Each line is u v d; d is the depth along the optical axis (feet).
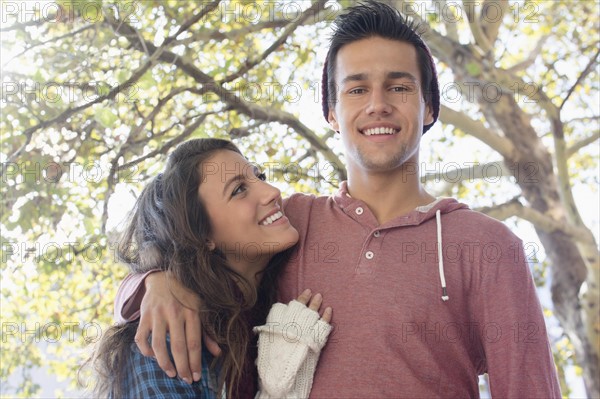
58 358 16.85
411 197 5.65
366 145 5.44
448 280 5.21
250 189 5.64
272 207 5.61
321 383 5.08
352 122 5.50
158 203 5.74
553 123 16.89
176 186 5.61
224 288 5.40
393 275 5.22
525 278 5.24
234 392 5.28
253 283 5.75
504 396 4.99
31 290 14.92
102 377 5.41
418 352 5.04
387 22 5.65
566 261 18.08
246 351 5.43
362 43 5.61
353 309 5.19
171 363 4.94
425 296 5.15
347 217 5.57
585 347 17.89
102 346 5.42
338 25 5.84
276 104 15.39
